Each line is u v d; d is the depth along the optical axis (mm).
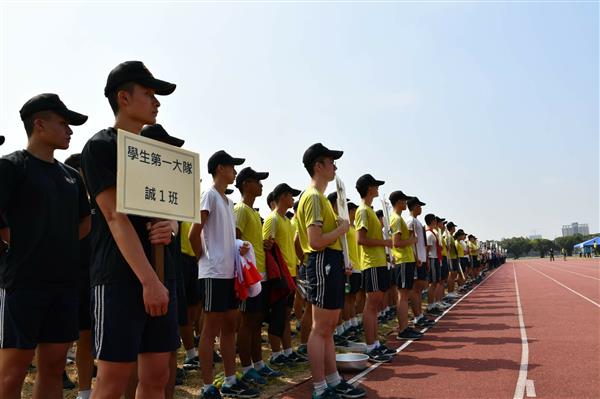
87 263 4195
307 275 4559
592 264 43406
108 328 2291
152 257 2445
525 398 4301
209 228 4508
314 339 4414
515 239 135375
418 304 9188
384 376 5309
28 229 3129
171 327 2529
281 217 6566
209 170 4754
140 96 2543
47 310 3205
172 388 3863
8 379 3025
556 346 6559
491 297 14688
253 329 5215
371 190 6652
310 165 4758
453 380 5012
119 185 2268
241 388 4629
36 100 3352
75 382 5398
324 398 4312
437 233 12141
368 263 6355
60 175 3418
